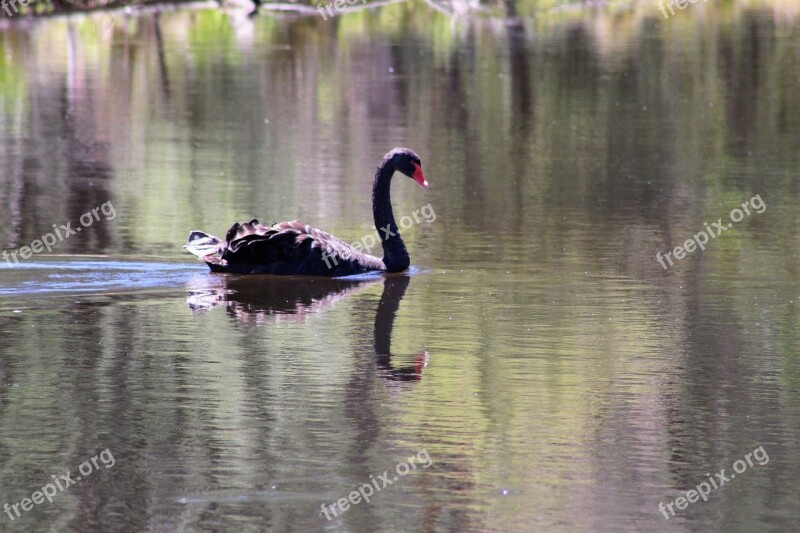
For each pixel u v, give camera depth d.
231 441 10.30
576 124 29.36
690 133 28.31
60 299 14.98
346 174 23.81
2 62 37.19
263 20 46.22
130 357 12.59
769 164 24.94
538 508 9.08
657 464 9.91
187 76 35.28
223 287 15.72
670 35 42.81
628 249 17.97
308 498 9.23
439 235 18.94
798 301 15.02
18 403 11.20
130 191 22.02
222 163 24.73
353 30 44.16
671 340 13.33
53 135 27.50
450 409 11.08
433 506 9.09
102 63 37.31
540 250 17.91
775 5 50.81
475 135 28.09
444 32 43.81
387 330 13.69
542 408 11.17
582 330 13.72
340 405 11.18
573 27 45.19
